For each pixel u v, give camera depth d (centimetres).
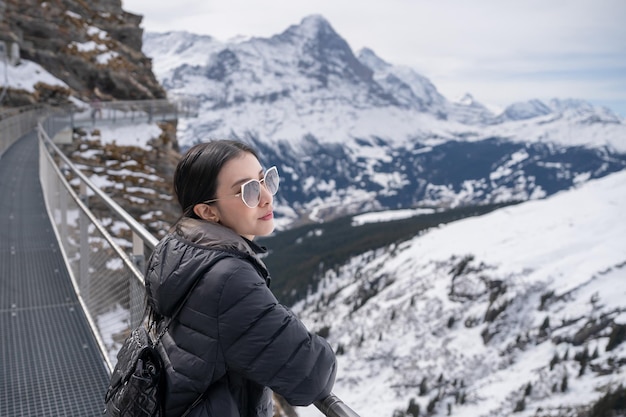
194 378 149
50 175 1066
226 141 174
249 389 161
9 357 448
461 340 18738
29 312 555
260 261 163
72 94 5209
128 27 6781
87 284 538
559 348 17262
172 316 157
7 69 4522
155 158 4506
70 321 534
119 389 158
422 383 15962
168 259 160
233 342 146
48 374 421
